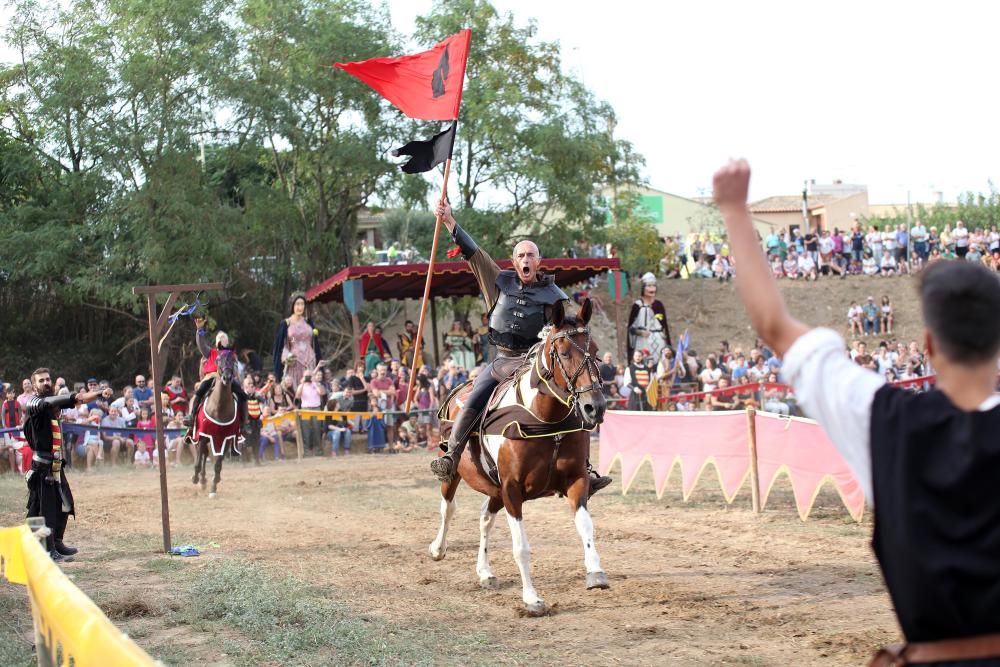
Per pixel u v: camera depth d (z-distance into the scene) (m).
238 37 31.62
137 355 32.12
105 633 3.07
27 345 31.81
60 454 10.19
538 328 8.38
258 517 13.51
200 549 10.90
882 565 2.21
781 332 2.34
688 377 23.91
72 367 31.27
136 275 29.88
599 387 7.33
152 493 16.38
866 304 35.62
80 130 29.69
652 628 7.15
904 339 34.81
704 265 40.16
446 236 33.12
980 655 2.10
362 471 19.17
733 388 20.17
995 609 2.06
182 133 29.41
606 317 36.12
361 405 23.42
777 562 9.41
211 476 18.89
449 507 9.70
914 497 2.13
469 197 33.94
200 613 7.63
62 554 10.23
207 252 29.89
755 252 2.35
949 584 2.08
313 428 23.08
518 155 32.88
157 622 7.56
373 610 7.91
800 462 11.78
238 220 30.89
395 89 10.24
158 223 29.72
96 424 20.89
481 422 8.23
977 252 39.06
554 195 32.66
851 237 39.75
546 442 7.70
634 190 42.66
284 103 31.38
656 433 13.90
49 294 31.88
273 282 33.22
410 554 10.48
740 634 6.98
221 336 16.70
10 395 20.17
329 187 34.41
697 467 13.30
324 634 6.94
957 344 2.19
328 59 31.62
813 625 7.13
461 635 7.09
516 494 7.83
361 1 32.75
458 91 9.90
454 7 33.09
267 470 19.94
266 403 22.91
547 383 7.54
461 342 27.50
